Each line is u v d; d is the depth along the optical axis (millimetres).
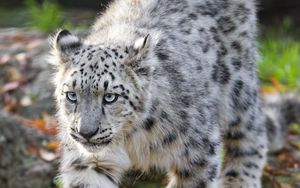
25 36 19031
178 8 10148
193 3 10391
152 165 9680
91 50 8688
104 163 9195
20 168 12820
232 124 11250
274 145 13297
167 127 9180
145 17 9820
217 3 10758
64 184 9281
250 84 11273
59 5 24688
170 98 9086
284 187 11828
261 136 11664
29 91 15609
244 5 11148
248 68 11227
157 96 8961
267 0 25641
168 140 9289
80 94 8500
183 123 9266
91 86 8445
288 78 17031
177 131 9258
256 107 11508
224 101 10789
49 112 14945
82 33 17016
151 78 8805
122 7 10164
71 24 20312
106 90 8469
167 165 9570
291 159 12953
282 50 19609
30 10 22312
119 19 9836
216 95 10297
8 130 13164
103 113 8539
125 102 8594
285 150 13406
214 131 9820
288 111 14320
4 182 12758
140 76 8695
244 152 11516
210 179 9711
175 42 9602
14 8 24672
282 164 12852
